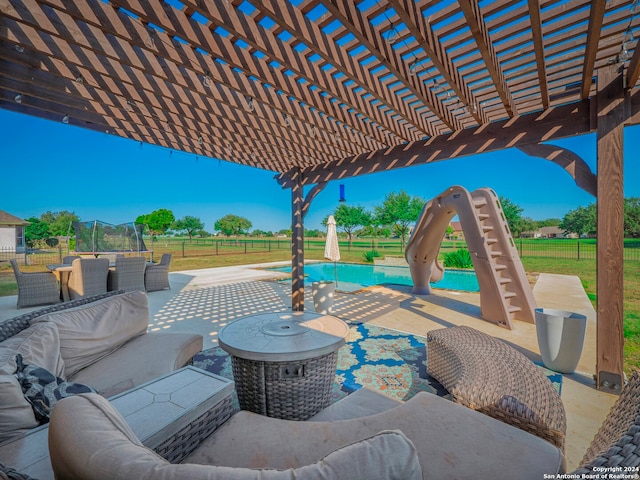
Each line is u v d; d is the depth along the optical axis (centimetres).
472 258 500
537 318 315
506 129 324
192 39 186
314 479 58
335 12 162
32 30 191
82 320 222
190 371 176
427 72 245
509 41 213
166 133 389
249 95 266
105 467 58
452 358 244
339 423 135
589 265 1295
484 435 123
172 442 127
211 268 1336
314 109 311
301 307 530
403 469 64
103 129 333
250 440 125
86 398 82
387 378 293
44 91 258
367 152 445
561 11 184
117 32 177
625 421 102
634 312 525
